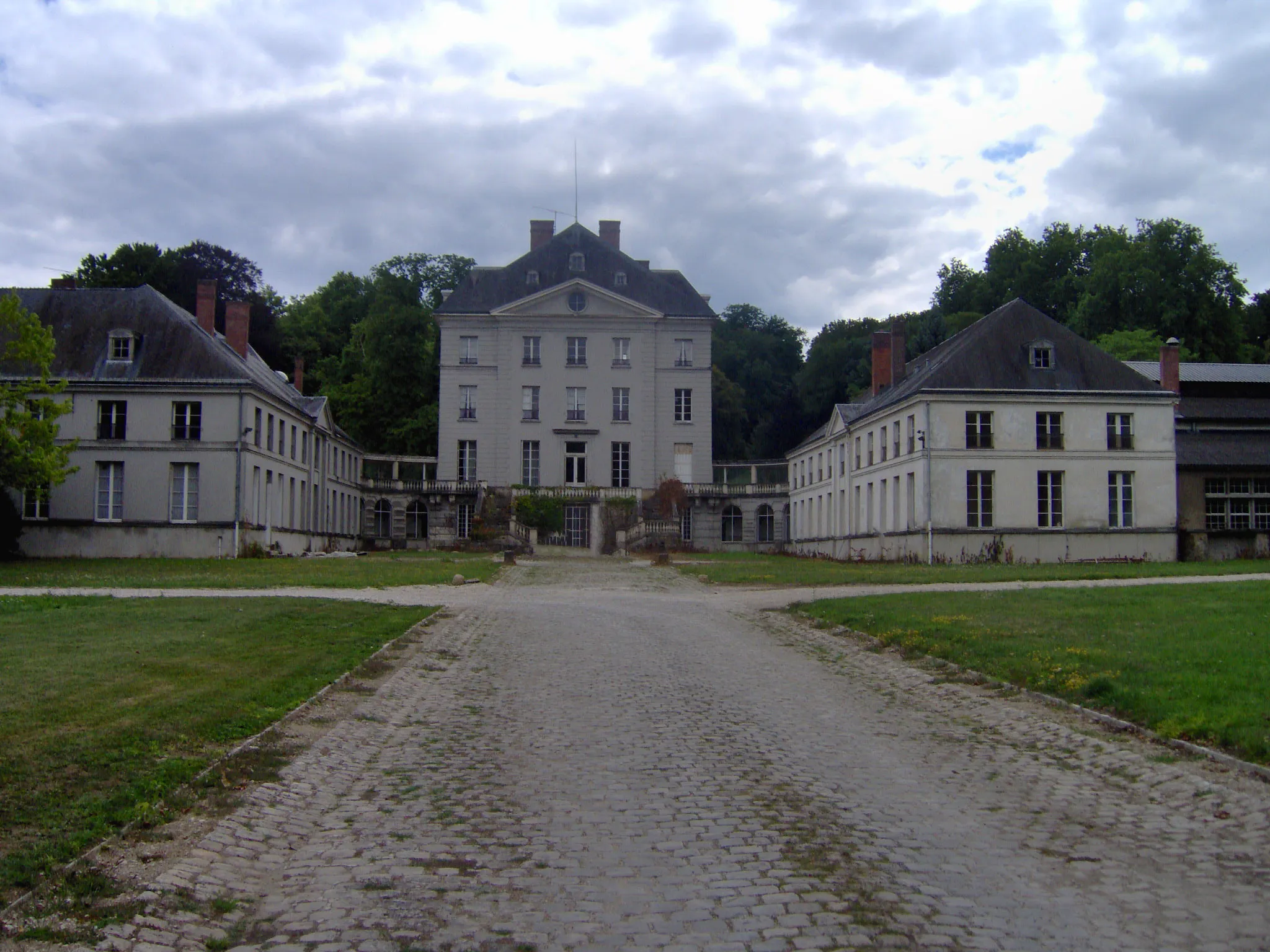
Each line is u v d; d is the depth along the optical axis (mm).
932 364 54469
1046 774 10836
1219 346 77938
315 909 7168
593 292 72625
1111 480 49875
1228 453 54031
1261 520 53625
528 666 18266
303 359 75938
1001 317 51750
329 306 102312
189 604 23766
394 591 31312
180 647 16875
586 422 72438
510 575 42156
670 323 73438
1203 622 19125
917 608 23766
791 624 24219
